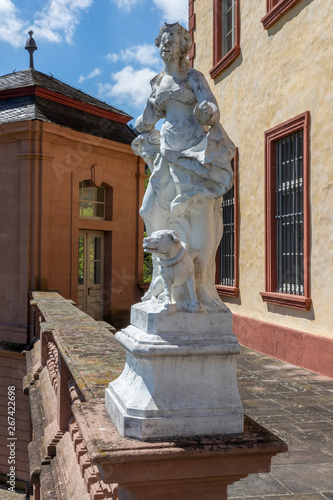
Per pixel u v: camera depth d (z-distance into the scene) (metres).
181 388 2.06
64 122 5.48
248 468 1.96
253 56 8.85
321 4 6.70
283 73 7.81
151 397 2.02
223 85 10.27
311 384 6.29
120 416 2.05
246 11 9.05
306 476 3.54
